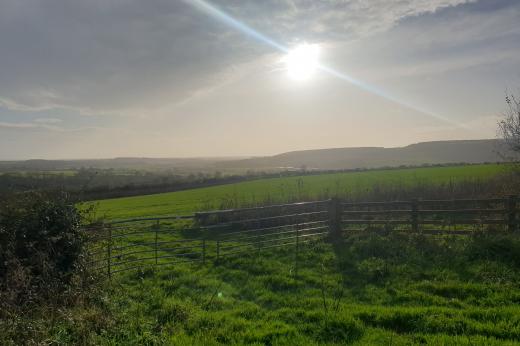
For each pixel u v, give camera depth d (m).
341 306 8.01
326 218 17.06
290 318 7.56
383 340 6.34
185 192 52.69
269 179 60.19
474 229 12.91
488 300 7.88
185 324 7.30
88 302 7.77
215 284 10.17
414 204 13.97
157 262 12.96
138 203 41.22
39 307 6.98
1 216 8.45
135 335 6.57
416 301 8.19
